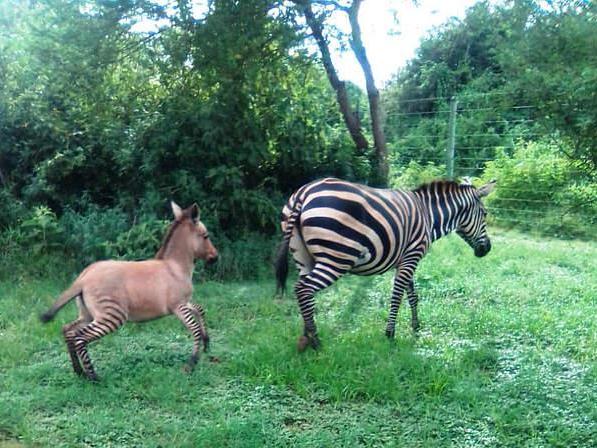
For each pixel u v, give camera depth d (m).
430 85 21.23
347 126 12.29
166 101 10.34
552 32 5.94
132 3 9.66
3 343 6.17
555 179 13.36
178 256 5.90
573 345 6.35
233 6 9.59
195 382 5.41
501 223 13.59
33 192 10.18
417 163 15.59
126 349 6.21
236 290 8.66
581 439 4.48
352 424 4.69
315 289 5.94
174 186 10.14
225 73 9.80
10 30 11.58
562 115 6.05
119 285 5.49
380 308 7.84
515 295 8.27
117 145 10.46
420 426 4.65
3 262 8.91
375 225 6.05
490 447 4.39
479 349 6.09
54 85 10.16
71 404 4.97
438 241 11.75
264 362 5.73
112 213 9.77
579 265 10.02
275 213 10.26
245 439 4.38
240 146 10.27
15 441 4.39
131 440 4.43
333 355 5.86
